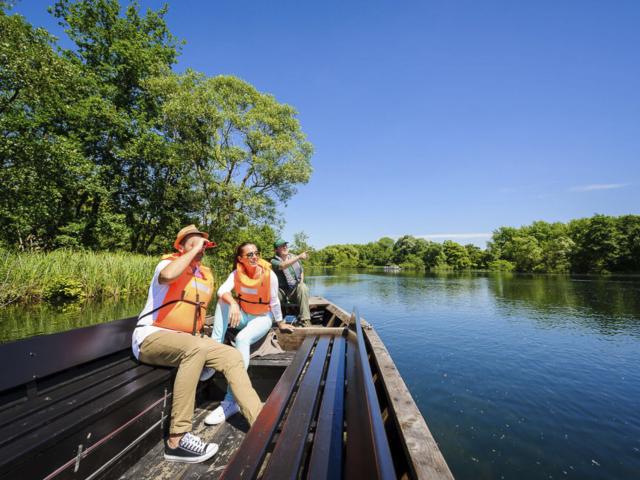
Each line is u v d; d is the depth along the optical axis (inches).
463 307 577.3
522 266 2438.5
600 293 801.6
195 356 71.5
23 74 424.8
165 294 80.4
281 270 180.7
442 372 250.5
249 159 768.9
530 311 532.7
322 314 256.4
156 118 717.9
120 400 60.2
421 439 56.1
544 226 3078.2
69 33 666.8
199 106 687.1
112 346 82.5
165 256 83.7
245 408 72.4
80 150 579.8
